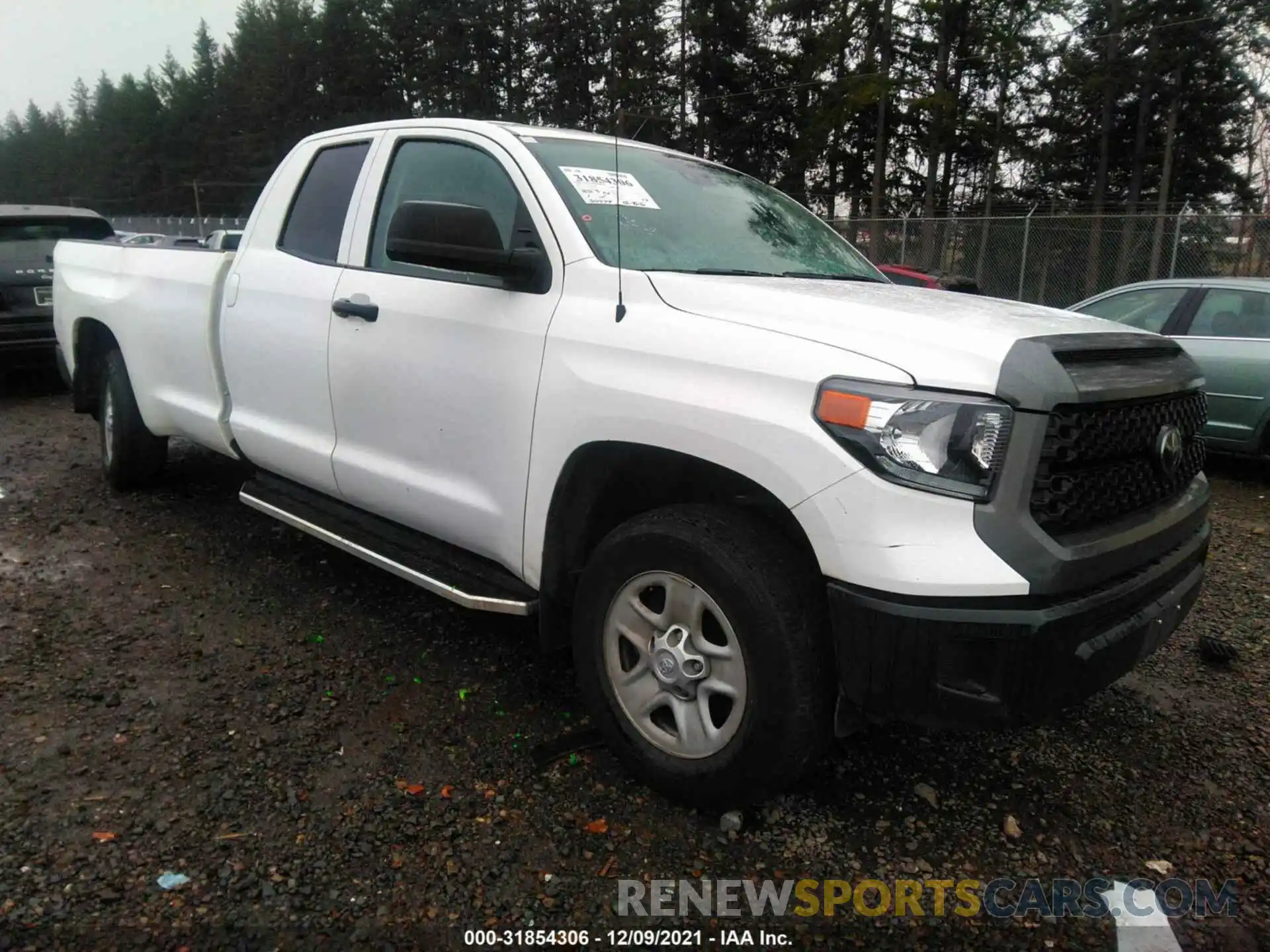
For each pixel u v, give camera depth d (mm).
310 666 3473
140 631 3709
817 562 2326
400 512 3457
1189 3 29062
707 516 2520
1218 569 5062
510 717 3156
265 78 53156
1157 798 2869
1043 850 2605
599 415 2646
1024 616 2102
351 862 2406
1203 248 15398
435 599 4164
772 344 2385
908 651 2148
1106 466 2385
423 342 3215
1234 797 2887
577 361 2738
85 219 9453
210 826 2521
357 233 3646
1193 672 3742
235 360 4156
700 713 2559
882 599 2160
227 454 4496
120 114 74750
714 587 2438
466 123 3422
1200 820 2770
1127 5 30156
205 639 3668
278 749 2902
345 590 4223
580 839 2541
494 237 2844
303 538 4887
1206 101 30250
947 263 18266
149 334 4816
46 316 8938
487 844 2500
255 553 4648
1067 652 2180
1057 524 2223
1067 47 32000
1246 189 32125
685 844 2545
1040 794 2867
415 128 3578
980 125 32781
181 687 3277
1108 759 3076
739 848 2545
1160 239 15719
